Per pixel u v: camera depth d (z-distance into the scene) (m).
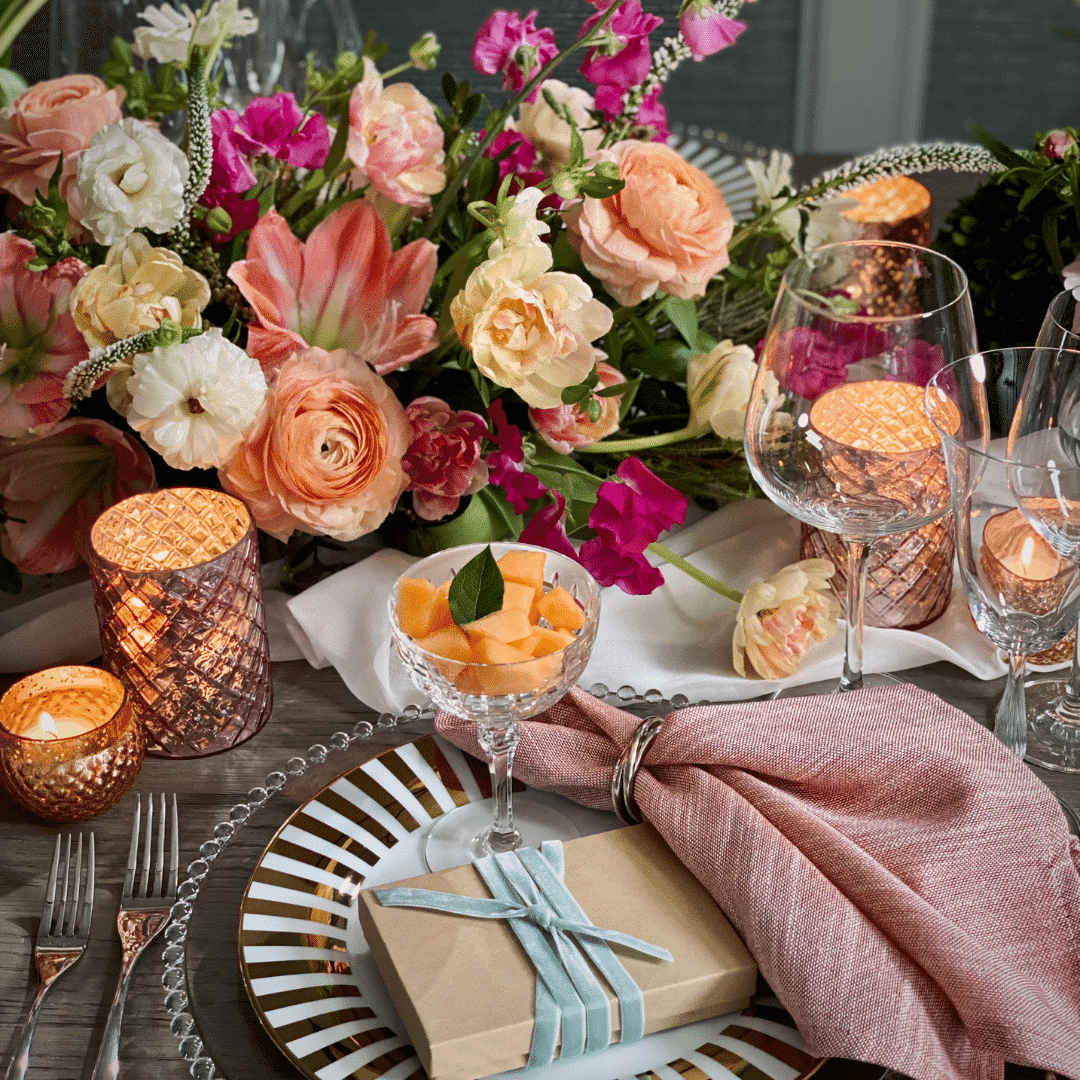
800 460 0.80
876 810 0.73
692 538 1.06
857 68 3.01
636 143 0.95
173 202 0.81
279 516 0.89
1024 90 3.08
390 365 0.91
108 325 0.83
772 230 1.10
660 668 0.93
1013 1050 0.59
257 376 0.80
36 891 0.77
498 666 0.67
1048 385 0.77
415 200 0.93
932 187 1.50
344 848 0.76
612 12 0.89
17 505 0.96
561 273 0.83
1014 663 0.83
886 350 0.78
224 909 0.73
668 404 1.09
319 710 0.91
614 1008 0.62
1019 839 0.69
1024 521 0.72
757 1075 0.61
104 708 0.85
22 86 1.07
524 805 0.80
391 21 2.94
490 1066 0.61
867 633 0.92
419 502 0.92
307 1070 0.61
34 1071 0.66
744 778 0.73
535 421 0.93
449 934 0.66
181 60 1.01
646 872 0.70
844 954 0.63
